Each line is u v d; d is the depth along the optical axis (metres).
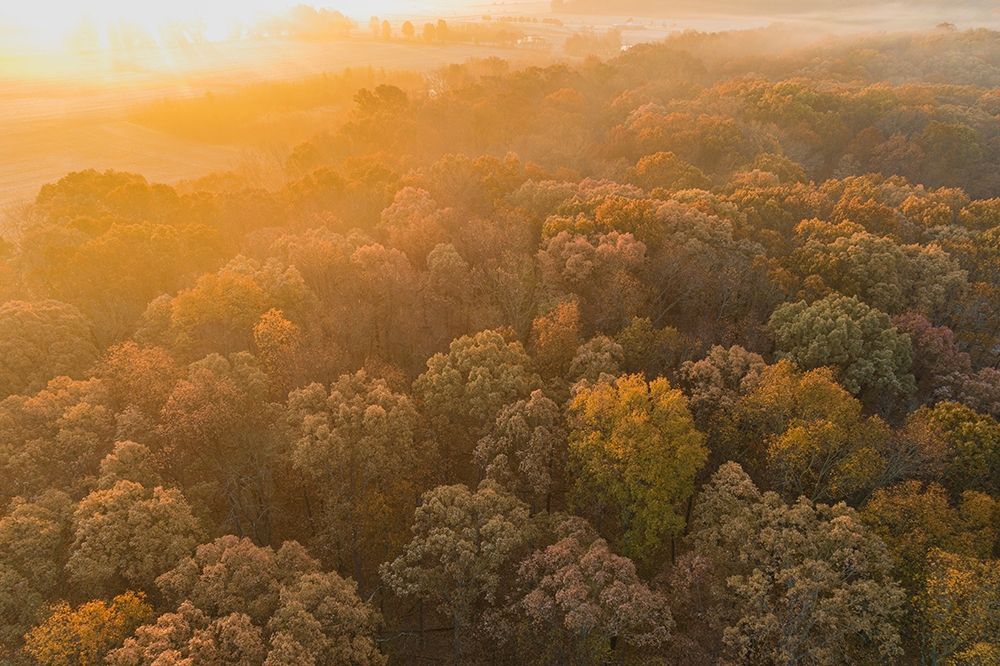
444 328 98.44
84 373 82.50
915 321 94.06
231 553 58.34
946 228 123.00
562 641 61.38
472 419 79.69
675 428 70.19
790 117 197.38
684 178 143.88
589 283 99.50
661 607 58.53
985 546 62.94
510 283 97.50
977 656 50.94
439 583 63.31
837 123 195.88
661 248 107.00
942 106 198.50
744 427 77.75
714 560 63.53
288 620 54.22
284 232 113.62
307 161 167.75
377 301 98.94
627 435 68.94
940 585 55.97
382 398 75.50
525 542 65.88
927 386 92.06
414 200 121.56
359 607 59.38
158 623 52.41
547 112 194.75
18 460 66.31
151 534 59.59
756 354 83.88
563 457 75.94
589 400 72.31
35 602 55.47
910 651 60.06
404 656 70.44
